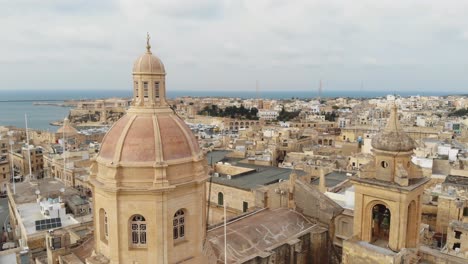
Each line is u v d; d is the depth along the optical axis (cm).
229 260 3656
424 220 7331
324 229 4719
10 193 8231
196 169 2895
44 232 5875
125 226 2717
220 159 11175
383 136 3281
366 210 3403
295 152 13238
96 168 2953
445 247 5756
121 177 2703
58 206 6638
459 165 9550
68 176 10688
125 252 2733
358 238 3444
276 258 4094
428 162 9644
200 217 2964
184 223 2916
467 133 17150
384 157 3309
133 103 2997
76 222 6350
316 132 19300
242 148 12731
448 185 7575
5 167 13525
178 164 2797
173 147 2817
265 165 10050
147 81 2905
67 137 16925
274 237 4294
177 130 2920
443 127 19725
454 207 6869
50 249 4441
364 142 12275
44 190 8231
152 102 2930
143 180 2697
